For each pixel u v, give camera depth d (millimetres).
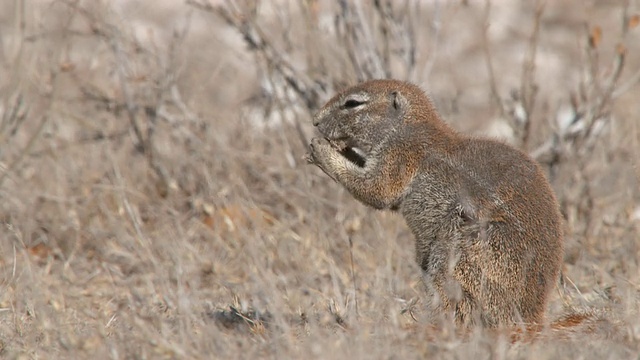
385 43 18891
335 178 13586
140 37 26250
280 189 18016
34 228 17266
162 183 18859
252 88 22328
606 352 10383
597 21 30625
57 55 18781
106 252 16406
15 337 11953
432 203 12711
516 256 11945
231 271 15711
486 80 27203
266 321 12375
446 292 12102
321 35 19266
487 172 12406
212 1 29453
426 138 13117
